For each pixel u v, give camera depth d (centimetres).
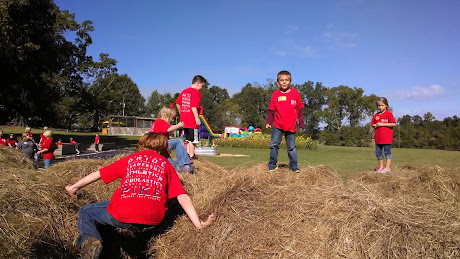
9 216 293
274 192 335
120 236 350
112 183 435
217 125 6969
